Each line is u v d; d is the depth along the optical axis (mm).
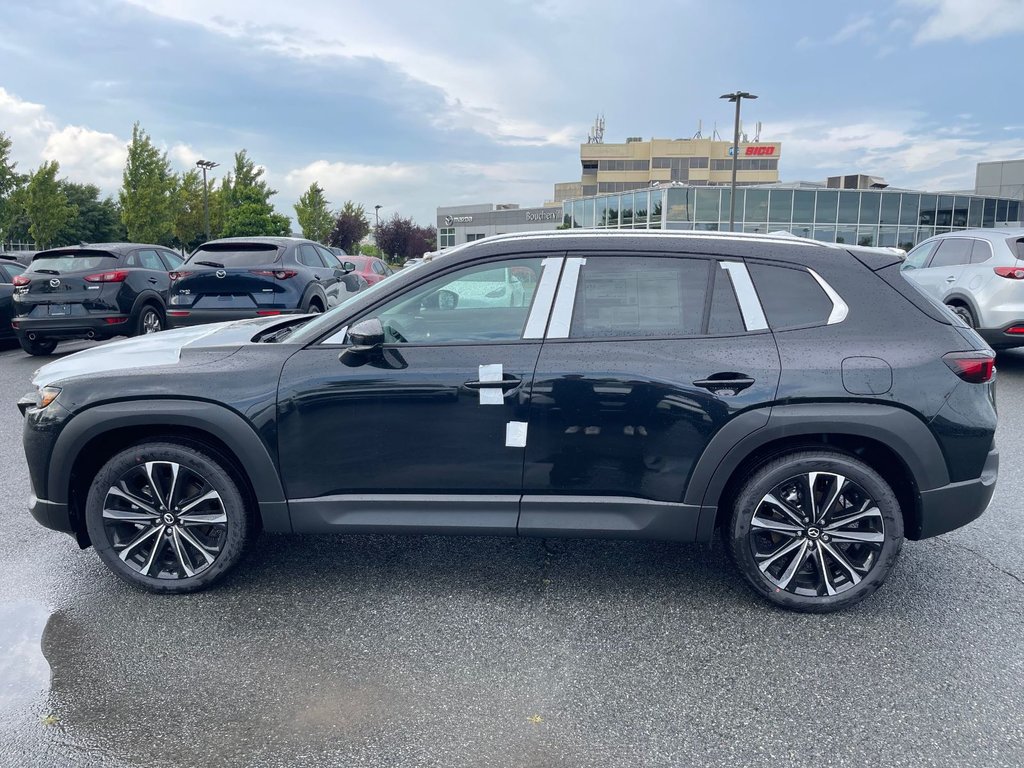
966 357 3061
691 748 2375
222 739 2424
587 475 3178
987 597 3381
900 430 3004
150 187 35688
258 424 3180
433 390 3146
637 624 3154
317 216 49781
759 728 2473
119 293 9977
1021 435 6098
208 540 3463
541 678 2766
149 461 3281
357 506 3266
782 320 3129
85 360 3432
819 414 3010
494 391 3131
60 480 3293
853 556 3232
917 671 2797
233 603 3340
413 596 3410
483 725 2494
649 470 3145
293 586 3510
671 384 3080
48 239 36281
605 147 85875
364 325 3057
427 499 3244
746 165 85125
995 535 4082
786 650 2947
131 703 2613
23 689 2693
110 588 3480
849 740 2410
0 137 33781
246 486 3369
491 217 85125
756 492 3133
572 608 3297
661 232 3275
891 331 3086
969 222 43719
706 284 3176
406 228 71875
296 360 3221
